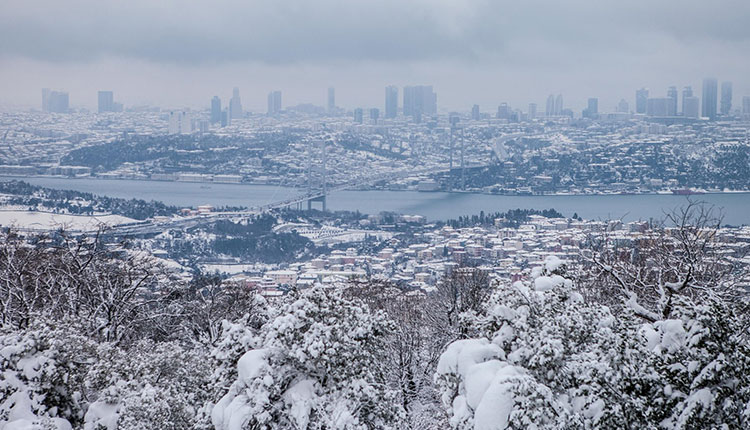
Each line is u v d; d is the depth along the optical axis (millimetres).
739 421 14148
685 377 14750
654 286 22094
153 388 21391
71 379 21875
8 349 20594
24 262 34750
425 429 28109
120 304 34000
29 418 20203
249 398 17406
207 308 39500
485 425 13906
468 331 20531
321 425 16906
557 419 13711
